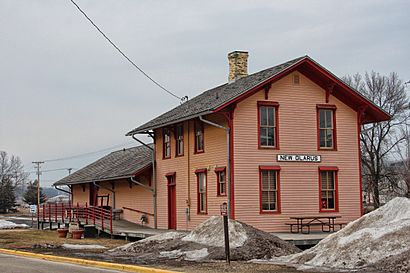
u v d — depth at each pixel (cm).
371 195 5088
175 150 3119
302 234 2567
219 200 2688
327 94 2848
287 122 2742
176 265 1747
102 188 4044
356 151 2897
